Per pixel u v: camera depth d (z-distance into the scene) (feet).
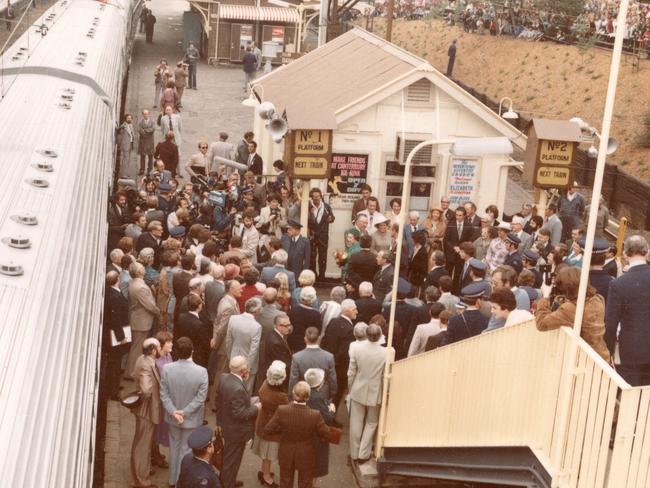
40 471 16.97
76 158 35.24
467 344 32.40
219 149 73.31
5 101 40.37
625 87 118.52
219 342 40.52
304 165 56.59
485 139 38.09
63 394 20.39
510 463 30.40
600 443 24.93
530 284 40.50
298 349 41.45
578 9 137.80
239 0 142.82
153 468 37.68
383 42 72.28
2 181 29.50
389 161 62.69
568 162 58.90
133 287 41.91
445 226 56.49
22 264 23.90
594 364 25.25
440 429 34.27
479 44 155.02
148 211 54.60
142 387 34.83
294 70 78.02
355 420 38.60
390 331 37.70
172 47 153.38
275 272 45.34
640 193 82.07
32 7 65.98
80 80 49.73
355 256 48.93
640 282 26.43
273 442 35.91
